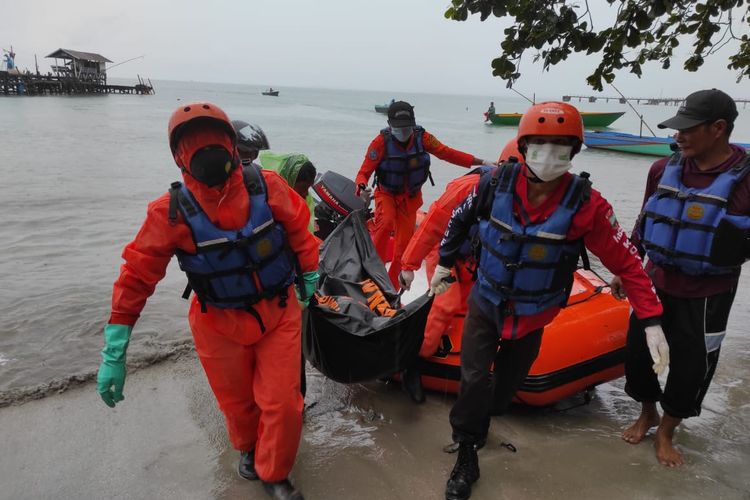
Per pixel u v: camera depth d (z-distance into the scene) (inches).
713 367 122.4
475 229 130.6
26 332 183.6
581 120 96.4
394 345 139.6
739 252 112.3
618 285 125.0
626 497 115.4
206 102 93.1
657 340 101.8
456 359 148.0
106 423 135.6
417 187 227.0
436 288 120.1
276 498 111.3
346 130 1299.2
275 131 1228.5
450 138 1218.6
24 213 360.5
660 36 162.4
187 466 122.3
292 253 111.0
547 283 105.2
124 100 2659.9
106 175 520.7
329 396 153.8
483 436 123.3
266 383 106.3
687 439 135.6
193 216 95.0
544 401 139.9
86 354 169.8
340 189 225.1
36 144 745.0
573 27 133.5
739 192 110.8
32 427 132.9
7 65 2790.4
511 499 114.6
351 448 130.4
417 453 129.1
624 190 559.8
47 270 248.1
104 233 316.5
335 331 136.5
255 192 100.5
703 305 116.7
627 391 135.6
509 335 109.0
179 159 93.2
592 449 131.7
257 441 117.9
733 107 109.7
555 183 100.9
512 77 143.5
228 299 101.2
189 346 175.2
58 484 115.0
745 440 135.6
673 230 117.0
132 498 112.3
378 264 179.9
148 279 98.9
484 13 133.0
